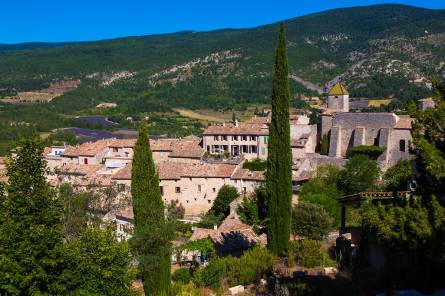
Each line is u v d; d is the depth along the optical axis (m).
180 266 49.75
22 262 23.23
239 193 79.25
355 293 27.41
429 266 22.03
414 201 23.11
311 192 64.31
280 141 44.78
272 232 44.31
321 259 38.81
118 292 27.36
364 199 38.81
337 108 113.19
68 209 40.88
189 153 100.25
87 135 163.88
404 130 83.75
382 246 28.73
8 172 25.33
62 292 24.45
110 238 28.09
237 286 35.56
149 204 38.41
